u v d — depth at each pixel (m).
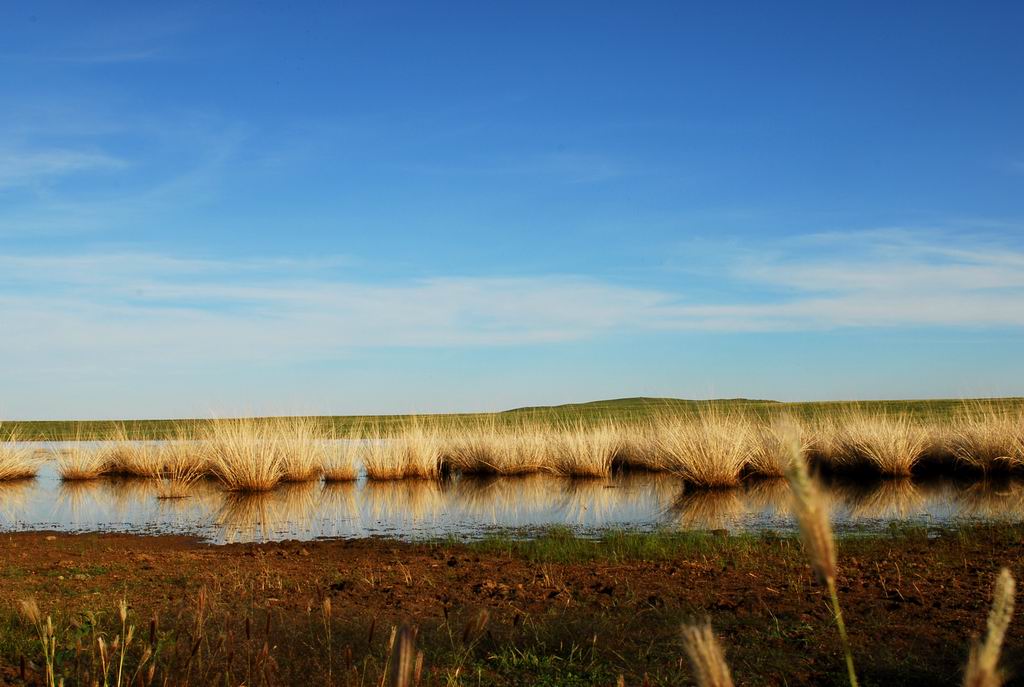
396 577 8.85
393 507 16.02
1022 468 18.30
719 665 1.11
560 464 21.41
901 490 16.64
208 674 5.14
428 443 21.73
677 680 5.16
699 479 17.70
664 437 22.03
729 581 8.01
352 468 20.83
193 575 9.11
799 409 34.78
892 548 9.70
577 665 5.53
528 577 8.64
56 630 6.29
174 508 16.30
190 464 22.05
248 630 4.63
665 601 7.20
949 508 13.90
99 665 5.39
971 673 1.07
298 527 13.58
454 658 5.62
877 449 18.97
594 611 6.95
